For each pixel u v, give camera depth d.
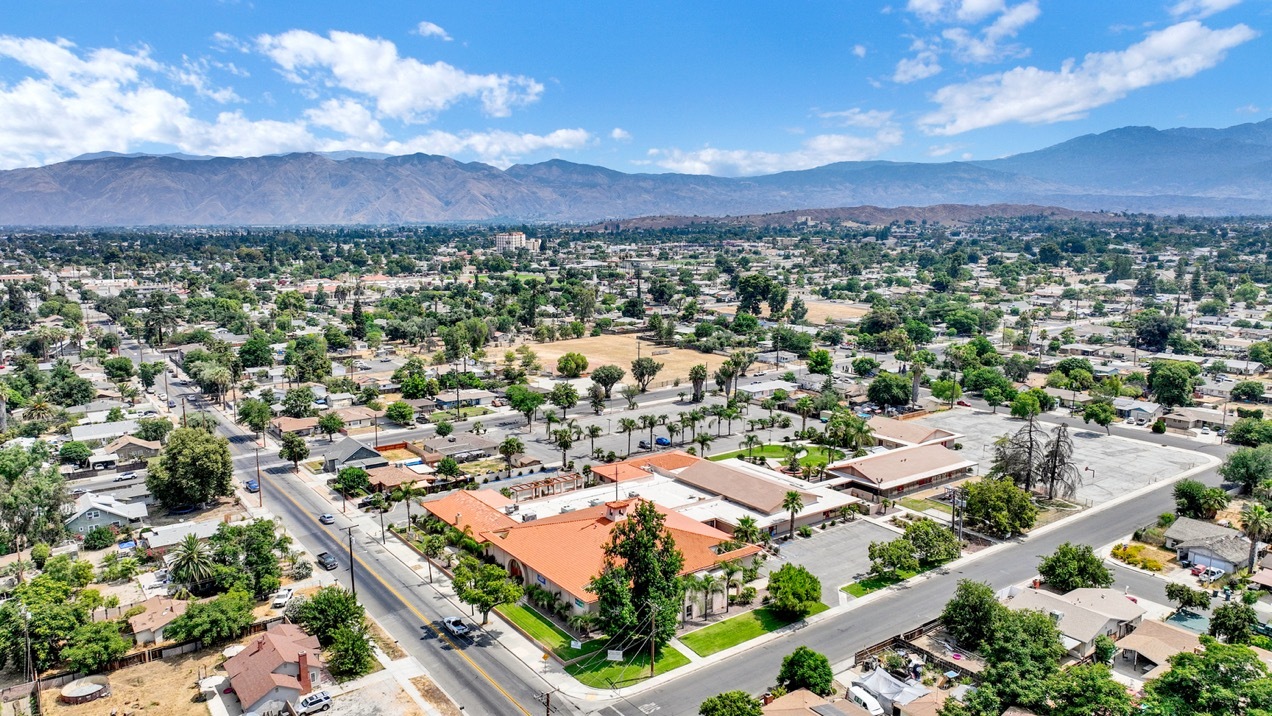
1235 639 94.81
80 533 138.25
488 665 97.12
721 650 100.31
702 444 186.50
